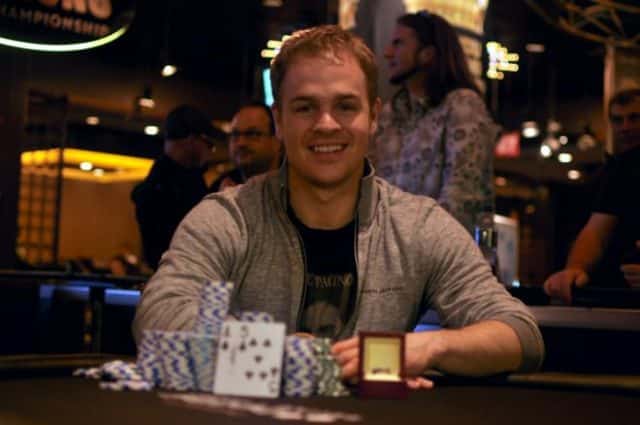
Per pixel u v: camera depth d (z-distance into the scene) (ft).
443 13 19.65
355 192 7.74
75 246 54.39
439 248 7.80
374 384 5.79
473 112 12.40
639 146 13.47
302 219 7.73
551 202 66.03
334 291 7.75
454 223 8.07
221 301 5.98
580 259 13.53
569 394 6.40
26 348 13.97
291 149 7.48
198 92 45.27
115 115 42.93
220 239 7.61
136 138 45.83
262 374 5.66
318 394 5.83
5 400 5.30
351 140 7.41
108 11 18.07
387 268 7.78
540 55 43.42
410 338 6.46
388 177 13.24
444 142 12.62
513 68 41.09
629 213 13.37
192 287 7.18
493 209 12.66
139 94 42.60
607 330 10.09
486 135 12.50
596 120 49.26
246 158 15.80
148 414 4.89
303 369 5.74
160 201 15.98
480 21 20.59
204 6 39.58
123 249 55.62
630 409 5.73
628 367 10.03
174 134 15.98
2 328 13.88
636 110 13.52
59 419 4.70
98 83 40.93
